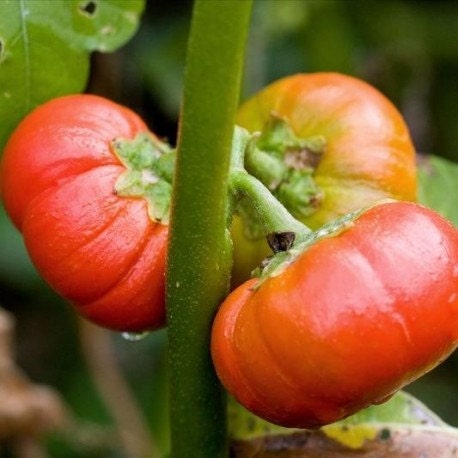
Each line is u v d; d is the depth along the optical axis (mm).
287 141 345
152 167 323
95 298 316
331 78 353
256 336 288
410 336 281
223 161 289
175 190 292
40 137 323
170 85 491
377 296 281
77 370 522
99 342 486
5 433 444
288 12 488
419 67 530
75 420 496
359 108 346
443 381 531
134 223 315
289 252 294
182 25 498
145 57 492
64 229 313
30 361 526
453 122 537
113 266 313
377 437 345
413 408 347
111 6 349
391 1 519
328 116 347
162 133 498
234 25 282
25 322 528
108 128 327
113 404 484
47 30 344
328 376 282
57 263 314
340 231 292
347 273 284
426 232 289
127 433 482
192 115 286
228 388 296
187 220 292
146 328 322
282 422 295
